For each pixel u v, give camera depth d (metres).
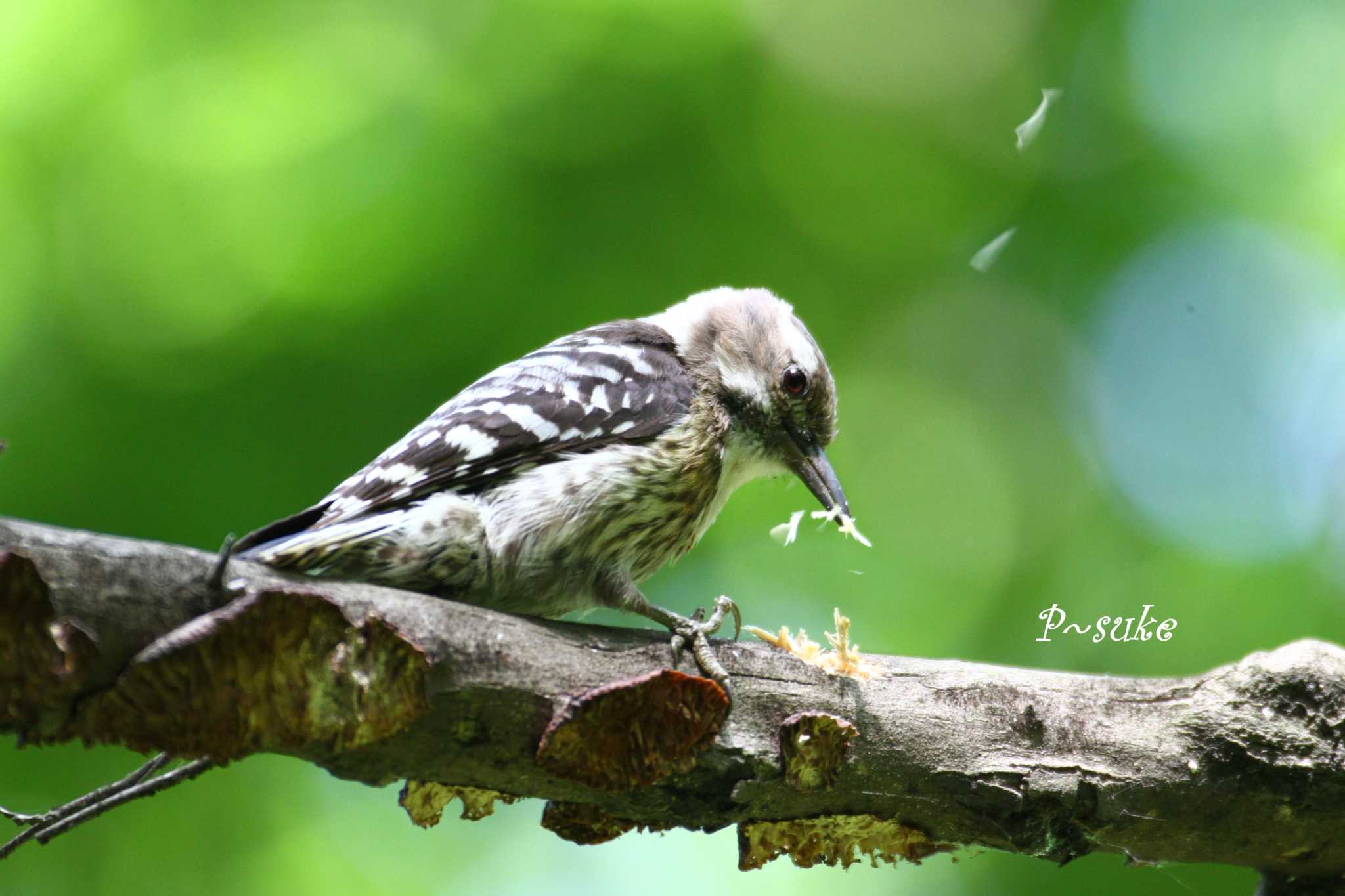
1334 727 6.47
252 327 11.20
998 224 14.17
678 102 12.94
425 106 12.02
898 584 13.49
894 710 6.09
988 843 6.31
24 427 10.62
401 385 11.20
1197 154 14.08
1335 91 13.91
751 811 5.89
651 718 5.53
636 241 12.45
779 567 12.81
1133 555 13.64
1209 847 6.52
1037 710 6.30
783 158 13.51
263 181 11.55
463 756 5.32
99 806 5.70
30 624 4.40
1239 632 12.61
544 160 12.20
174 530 10.49
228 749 4.69
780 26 13.45
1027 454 14.16
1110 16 14.61
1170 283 14.12
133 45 11.68
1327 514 13.30
